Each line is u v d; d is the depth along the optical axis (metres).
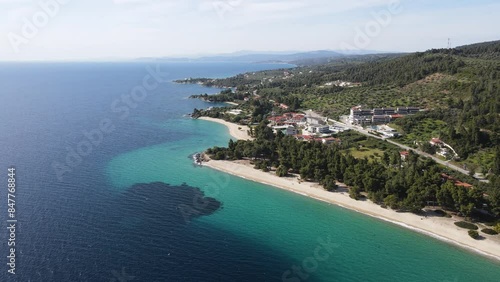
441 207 112.25
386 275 81.00
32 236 88.25
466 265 85.12
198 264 80.81
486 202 104.69
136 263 79.25
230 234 96.06
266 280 76.75
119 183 128.75
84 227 94.31
